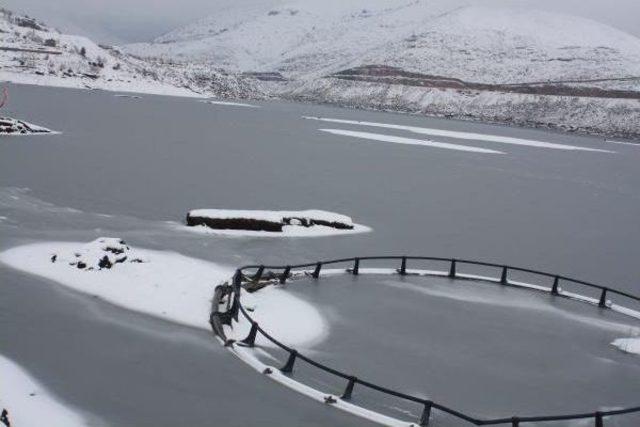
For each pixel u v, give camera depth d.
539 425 13.52
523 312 20.97
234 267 22.88
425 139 118.75
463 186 55.62
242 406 12.88
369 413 12.84
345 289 21.50
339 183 49.47
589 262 30.05
